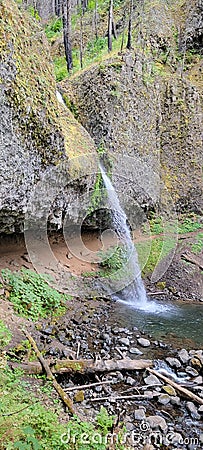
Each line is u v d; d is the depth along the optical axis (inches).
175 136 534.0
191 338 253.1
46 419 137.6
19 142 248.1
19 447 112.4
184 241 432.8
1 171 238.7
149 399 181.2
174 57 602.2
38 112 264.5
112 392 183.0
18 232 279.1
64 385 182.9
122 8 724.7
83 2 793.6
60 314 257.6
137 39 585.3
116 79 471.2
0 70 229.6
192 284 370.3
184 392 185.6
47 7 887.7
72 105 480.7
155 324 274.8
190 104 553.3
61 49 695.1
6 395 149.3
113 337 242.7
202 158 539.2
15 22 270.8
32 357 189.5
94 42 674.8
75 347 220.5
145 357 220.4
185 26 643.5
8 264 271.7
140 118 487.2
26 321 228.4
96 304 292.2
